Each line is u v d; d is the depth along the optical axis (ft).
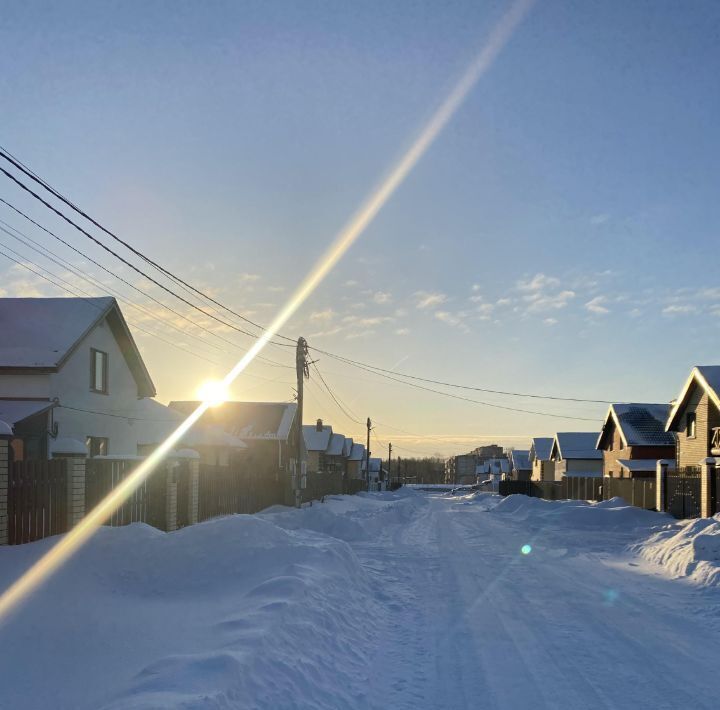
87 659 19.56
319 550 36.47
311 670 20.79
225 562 31.60
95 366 74.18
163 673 17.07
